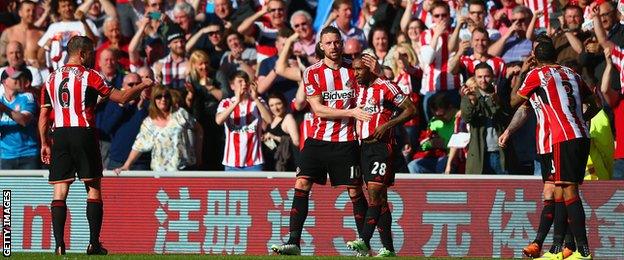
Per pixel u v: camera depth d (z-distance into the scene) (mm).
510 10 56094
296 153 49219
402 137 49062
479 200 44406
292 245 38969
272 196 44781
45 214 45281
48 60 55438
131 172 45406
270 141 49844
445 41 51500
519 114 41875
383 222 39250
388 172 38531
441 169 48969
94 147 37531
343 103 38844
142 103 50281
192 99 50812
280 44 53688
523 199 44188
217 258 36375
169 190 45250
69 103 37219
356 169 39188
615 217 43969
